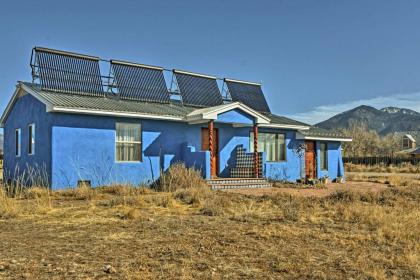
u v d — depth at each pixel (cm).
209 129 1769
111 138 1636
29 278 488
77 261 561
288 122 2214
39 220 892
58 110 1468
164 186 1537
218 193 1426
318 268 543
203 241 686
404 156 5806
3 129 2030
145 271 518
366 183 2138
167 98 2041
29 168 1576
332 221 899
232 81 2381
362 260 579
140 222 869
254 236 730
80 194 1318
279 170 2153
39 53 1712
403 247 667
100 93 1820
